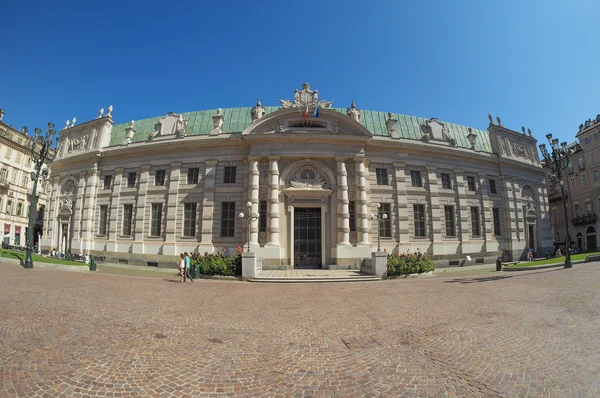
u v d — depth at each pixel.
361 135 28.73
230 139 29.41
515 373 5.87
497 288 16.20
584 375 5.72
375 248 28.98
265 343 7.82
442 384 5.48
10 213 50.44
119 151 32.50
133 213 31.41
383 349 7.32
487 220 34.12
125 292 15.03
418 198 31.11
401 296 14.72
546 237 38.50
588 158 49.66
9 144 50.53
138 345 7.40
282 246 27.30
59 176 36.03
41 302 11.62
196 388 5.32
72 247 33.22
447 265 30.92
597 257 27.00
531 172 39.03
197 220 29.31
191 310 11.58
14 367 5.84
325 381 5.66
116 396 4.97
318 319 10.37
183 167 30.61
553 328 8.64
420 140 31.95
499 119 38.59
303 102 29.56
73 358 6.41
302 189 27.73
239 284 19.80
